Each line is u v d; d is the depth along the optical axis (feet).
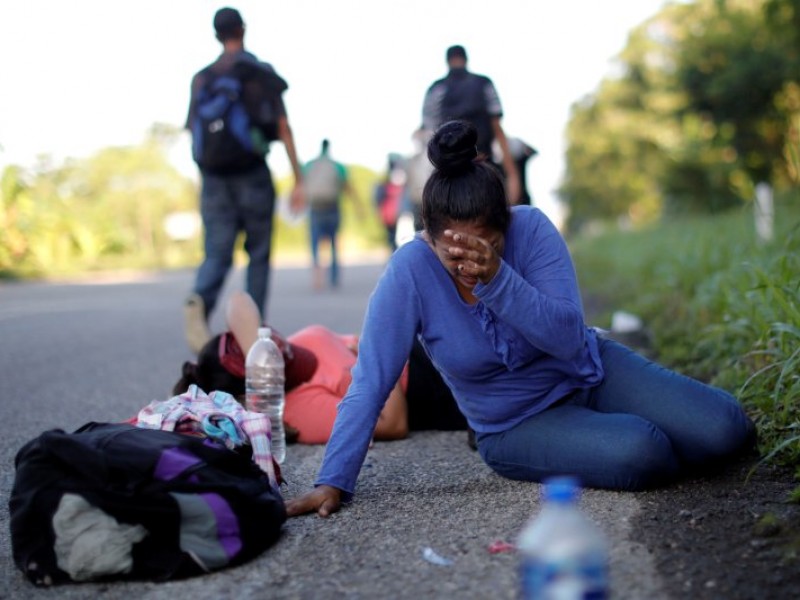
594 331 11.52
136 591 8.13
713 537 8.57
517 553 8.50
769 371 13.15
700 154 65.62
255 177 21.01
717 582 7.57
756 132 54.54
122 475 8.41
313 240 42.93
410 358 13.91
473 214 9.35
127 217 84.48
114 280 52.75
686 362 17.99
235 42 21.03
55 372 20.25
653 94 87.15
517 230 10.39
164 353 22.85
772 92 51.52
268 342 12.85
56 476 8.35
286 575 8.30
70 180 79.00
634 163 112.78
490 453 10.98
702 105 57.00
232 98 20.43
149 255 76.07
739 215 38.24
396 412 13.43
